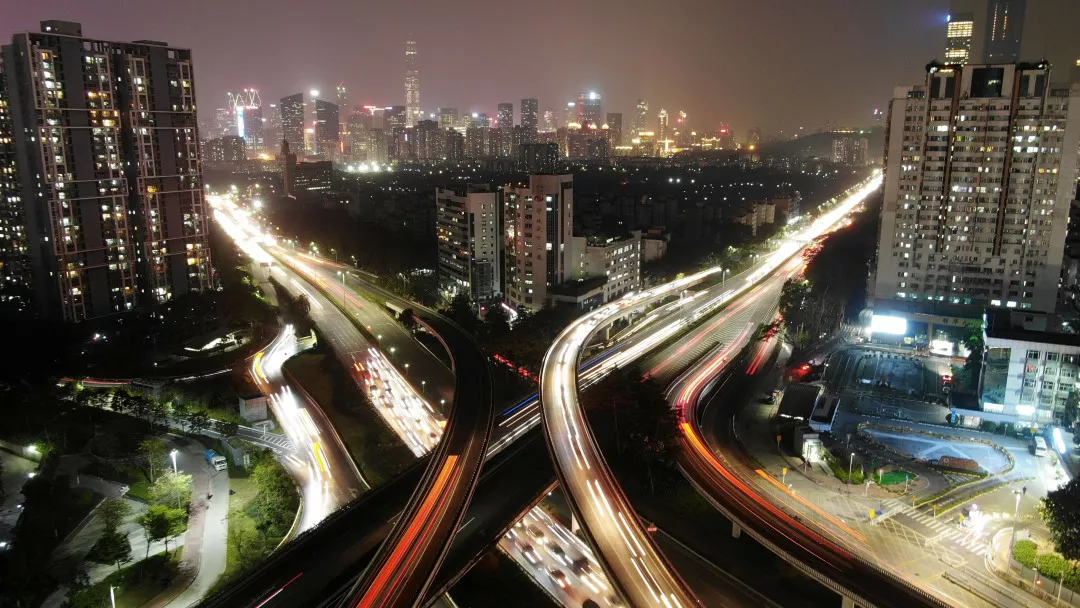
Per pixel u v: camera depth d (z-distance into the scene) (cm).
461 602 11144
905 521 12762
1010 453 15462
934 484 14138
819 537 11638
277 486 14112
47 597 11475
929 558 11631
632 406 15825
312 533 11169
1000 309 19688
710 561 12206
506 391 18338
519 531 13075
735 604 11231
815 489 13862
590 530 11000
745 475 14062
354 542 10994
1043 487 13988
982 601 10588
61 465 15512
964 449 15738
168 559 12431
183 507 13625
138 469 15300
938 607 9888
